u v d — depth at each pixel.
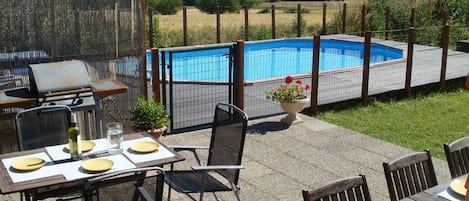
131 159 4.05
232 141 4.61
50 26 6.25
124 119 6.86
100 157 4.07
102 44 6.64
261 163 6.18
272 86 10.08
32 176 3.71
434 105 9.53
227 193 5.33
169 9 25.39
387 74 11.40
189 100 8.81
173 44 16.97
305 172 5.93
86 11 6.45
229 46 7.52
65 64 5.64
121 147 4.24
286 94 7.59
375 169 6.07
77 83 5.53
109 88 5.86
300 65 14.58
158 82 7.02
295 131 7.43
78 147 4.05
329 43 17.14
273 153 6.53
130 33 6.80
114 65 6.78
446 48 10.36
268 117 8.08
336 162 6.27
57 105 4.82
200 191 4.31
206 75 11.48
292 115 7.73
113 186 3.23
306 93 9.48
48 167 3.87
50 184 3.59
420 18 17.41
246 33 16.84
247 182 5.62
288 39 16.98
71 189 4.20
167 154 4.18
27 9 6.09
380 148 6.81
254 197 5.25
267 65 14.53
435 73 11.49
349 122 8.27
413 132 7.83
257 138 7.09
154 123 6.43
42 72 5.47
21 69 6.18
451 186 3.50
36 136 4.50
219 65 12.12
